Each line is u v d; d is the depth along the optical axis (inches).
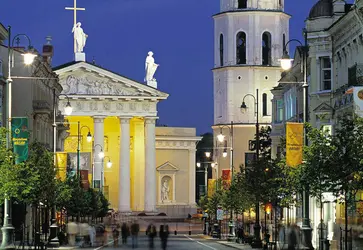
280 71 7741.1
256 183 3533.5
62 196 3646.7
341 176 2247.8
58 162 3860.7
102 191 6899.6
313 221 3516.2
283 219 3981.3
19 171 2775.6
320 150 2352.4
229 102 7746.1
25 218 3722.9
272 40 7810.0
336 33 3518.7
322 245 2615.7
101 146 7386.8
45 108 4596.5
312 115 3659.0
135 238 3789.4
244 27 7775.6
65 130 5930.1
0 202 2728.8
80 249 3489.2
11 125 2738.7
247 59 7755.9
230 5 7854.3
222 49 7859.3
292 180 2736.2
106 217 6860.2
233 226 4478.3
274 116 4987.7
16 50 4478.3
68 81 7864.2
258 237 3533.5
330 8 3668.8
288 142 2440.9
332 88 3592.5
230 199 4328.3
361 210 2556.6
